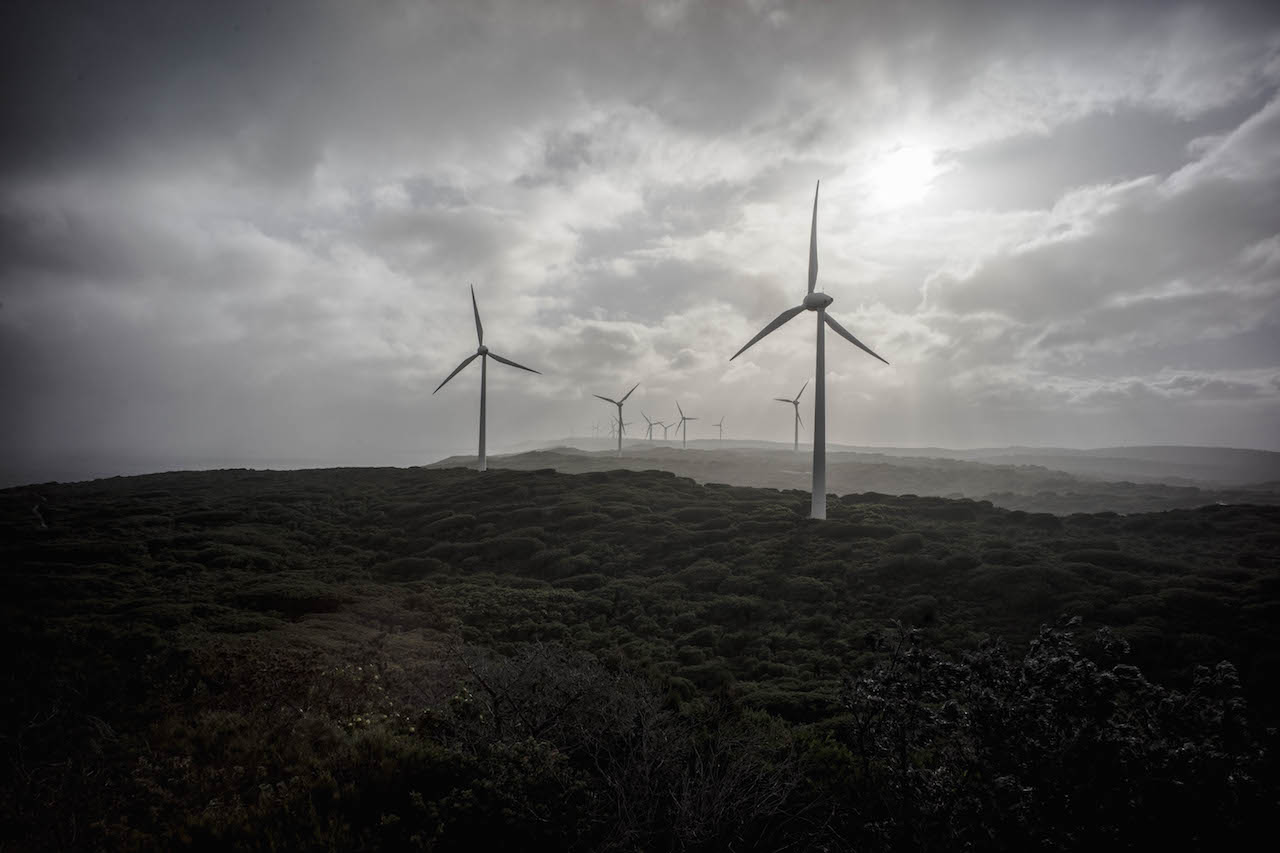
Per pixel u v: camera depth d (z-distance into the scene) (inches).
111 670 729.6
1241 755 307.1
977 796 336.5
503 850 363.6
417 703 614.2
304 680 629.0
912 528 1756.9
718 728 496.1
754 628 1202.6
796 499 2348.7
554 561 1697.8
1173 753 305.7
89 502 2463.1
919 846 340.5
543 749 427.8
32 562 1512.1
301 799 396.2
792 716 748.0
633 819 382.6
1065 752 323.3
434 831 368.5
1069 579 1235.2
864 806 384.2
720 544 1728.6
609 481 2731.3
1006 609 1179.9
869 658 983.6
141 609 1077.8
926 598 1240.2
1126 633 992.2
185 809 389.7
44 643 865.5
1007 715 336.8
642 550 1768.0
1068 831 308.0
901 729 366.0
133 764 467.8
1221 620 1039.6
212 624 1040.8
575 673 528.1
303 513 2309.3
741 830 390.0
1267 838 287.4
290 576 1496.1
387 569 1659.7
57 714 559.5
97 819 380.5
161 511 2268.7
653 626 1214.3
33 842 356.8
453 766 428.1
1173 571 1314.0
